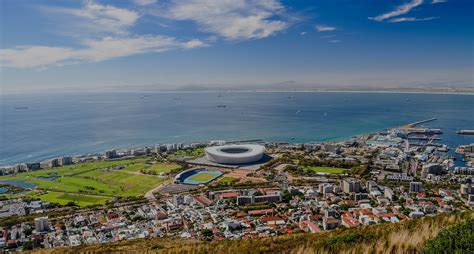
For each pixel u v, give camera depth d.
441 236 31.20
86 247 105.06
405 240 40.22
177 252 77.38
